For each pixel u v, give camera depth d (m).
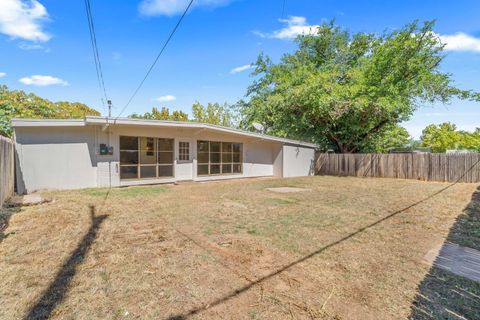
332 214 5.77
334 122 16.02
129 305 2.29
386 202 7.24
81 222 4.80
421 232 4.57
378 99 13.36
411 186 10.81
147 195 7.90
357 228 4.74
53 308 2.22
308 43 18.48
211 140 12.71
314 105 14.54
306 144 16.45
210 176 12.59
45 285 2.58
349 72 15.17
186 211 5.86
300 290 2.59
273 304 2.34
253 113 20.50
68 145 8.85
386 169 14.45
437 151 26.56
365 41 17.11
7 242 3.72
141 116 24.73
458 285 2.72
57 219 4.97
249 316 2.17
